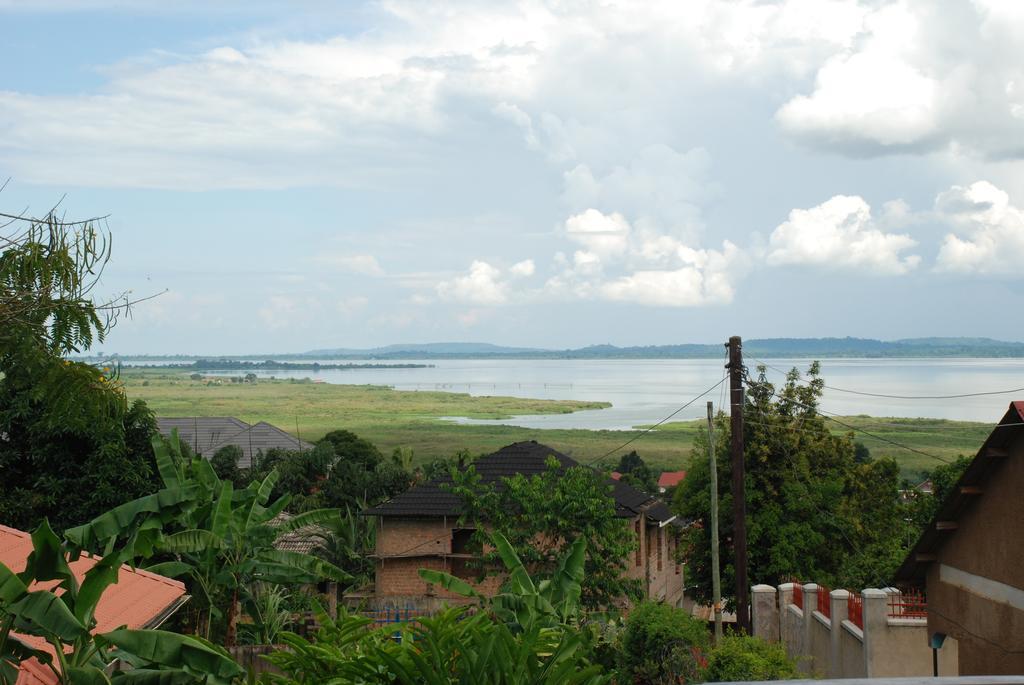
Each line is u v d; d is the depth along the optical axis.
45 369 12.65
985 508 16.03
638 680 18.30
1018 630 14.99
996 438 15.15
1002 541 15.50
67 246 11.94
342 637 12.80
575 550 16.47
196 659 9.96
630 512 30.92
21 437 25.89
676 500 37.75
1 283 11.84
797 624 24.52
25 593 9.13
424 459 113.12
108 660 11.68
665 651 18.28
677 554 38.09
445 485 26.84
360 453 79.75
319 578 19.17
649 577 35.91
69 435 25.75
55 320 12.47
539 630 11.48
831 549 35.84
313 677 11.59
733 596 35.78
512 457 34.84
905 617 19.80
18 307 11.93
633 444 136.25
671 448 130.88
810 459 37.81
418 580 32.38
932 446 106.50
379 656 10.82
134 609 14.45
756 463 35.88
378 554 32.69
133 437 27.36
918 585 18.86
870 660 19.38
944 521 16.92
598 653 18.89
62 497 25.78
